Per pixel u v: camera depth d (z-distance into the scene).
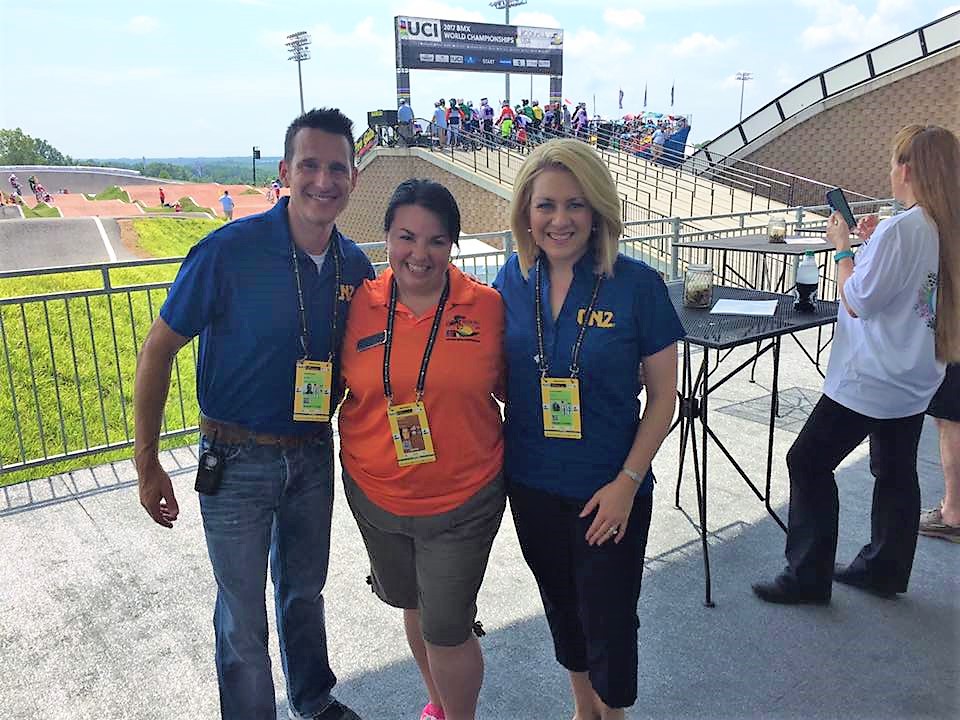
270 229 1.91
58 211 44.81
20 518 3.74
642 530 1.98
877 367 2.60
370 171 24.44
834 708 2.35
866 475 4.13
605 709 2.04
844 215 3.05
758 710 2.34
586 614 1.99
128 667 2.62
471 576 2.01
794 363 6.39
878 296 2.49
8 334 8.26
